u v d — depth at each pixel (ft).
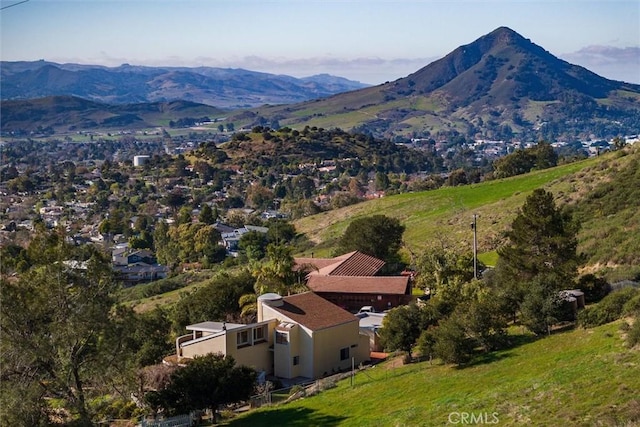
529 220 132.87
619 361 83.56
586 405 71.97
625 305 104.68
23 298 102.06
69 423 102.63
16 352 98.37
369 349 141.90
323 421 96.58
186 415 108.17
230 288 175.42
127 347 108.47
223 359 115.24
